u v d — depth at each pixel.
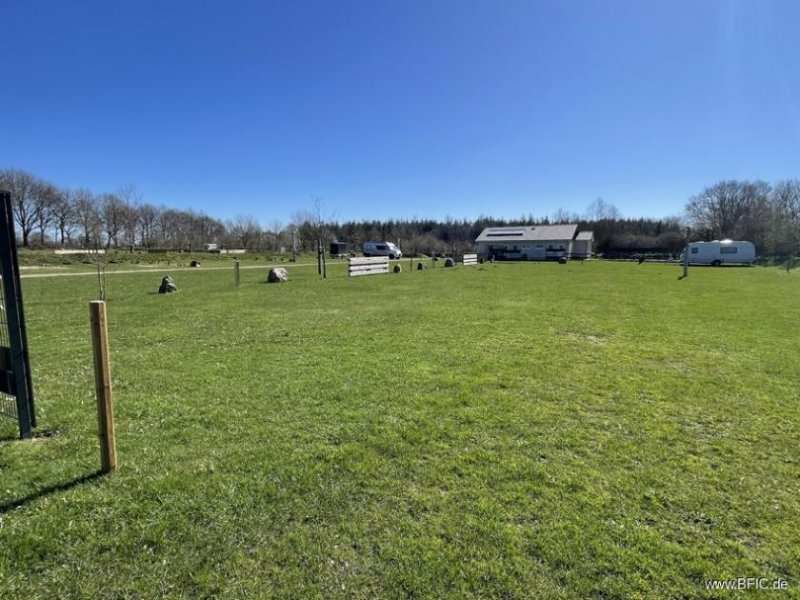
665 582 2.01
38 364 5.57
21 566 2.04
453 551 2.17
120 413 3.89
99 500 2.55
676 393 4.63
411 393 4.49
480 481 2.83
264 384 4.75
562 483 2.81
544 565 2.09
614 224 72.12
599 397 4.46
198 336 7.29
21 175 54.00
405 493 2.68
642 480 2.86
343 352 6.23
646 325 8.78
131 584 1.95
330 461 3.05
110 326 8.14
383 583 1.97
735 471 3.00
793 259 40.66
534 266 36.88
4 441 3.31
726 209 64.12
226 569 2.05
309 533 2.30
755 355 6.36
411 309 10.62
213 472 2.89
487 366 5.54
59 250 43.00
